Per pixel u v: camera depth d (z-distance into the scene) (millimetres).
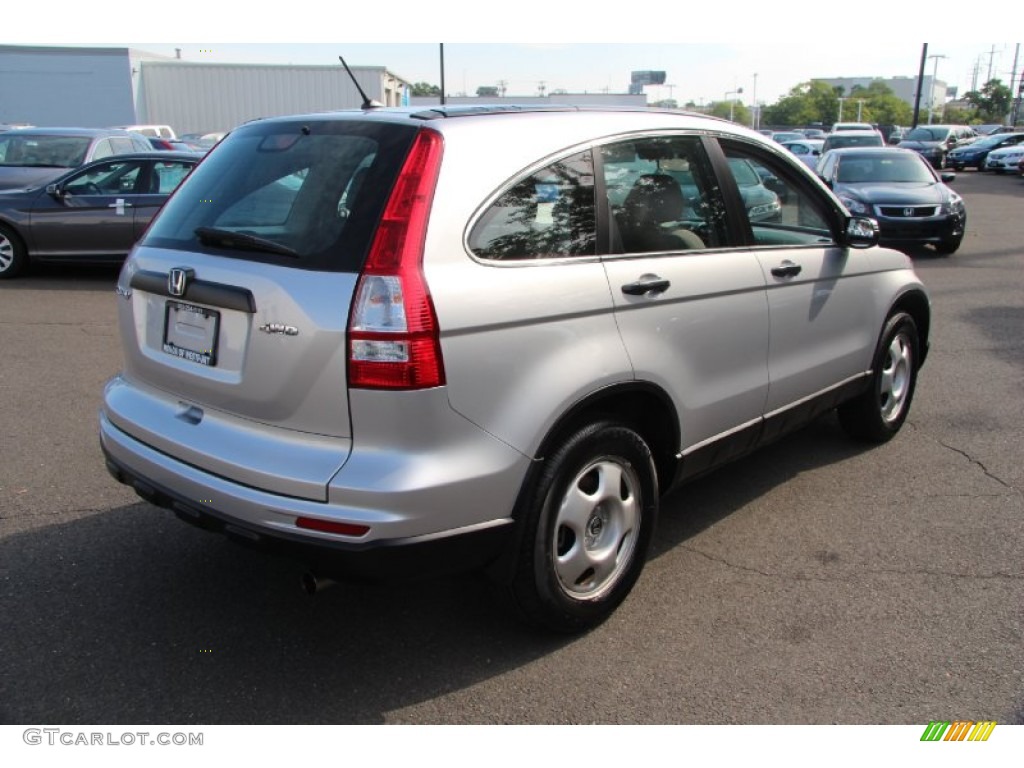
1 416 5438
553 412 2846
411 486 2531
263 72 31844
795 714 2797
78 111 31344
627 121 3320
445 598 3475
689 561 3791
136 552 3760
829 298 4301
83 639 3121
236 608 3359
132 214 10125
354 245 2602
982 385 6457
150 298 3145
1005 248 14312
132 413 3156
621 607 3414
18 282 10156
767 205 3990
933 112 111562
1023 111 105125
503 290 2727
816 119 109000
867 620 3332
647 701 2855
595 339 3000
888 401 5160
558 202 2980
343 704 2822
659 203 3381
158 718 2727
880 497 4477
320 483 2545
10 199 10133
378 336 2512
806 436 5402
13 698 2791
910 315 5188
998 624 3307
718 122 3783
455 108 2980
